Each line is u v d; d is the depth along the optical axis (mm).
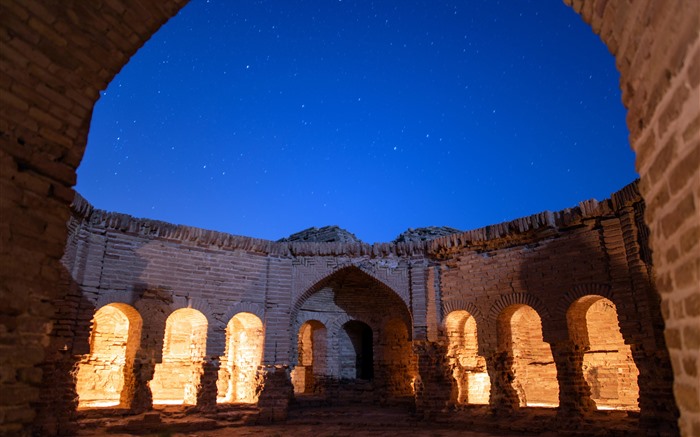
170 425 14828
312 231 23469
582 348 15031
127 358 15906
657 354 12414
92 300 14797
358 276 20125
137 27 5555
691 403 3117
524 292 15797
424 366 17594
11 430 4578
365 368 22188
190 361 17875
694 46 2738
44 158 5141
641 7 3469
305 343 22844
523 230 15891
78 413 14406
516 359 19938
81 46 5262
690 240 2967
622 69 4125
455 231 22750
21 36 4824
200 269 17281
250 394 18250
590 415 14289
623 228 13664
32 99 5008
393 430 15430
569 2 4656
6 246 4684
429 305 18047
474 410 16469
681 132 2998
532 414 15195
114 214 15703
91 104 5594
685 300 3131
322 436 14523
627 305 13266
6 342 4625
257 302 18234
